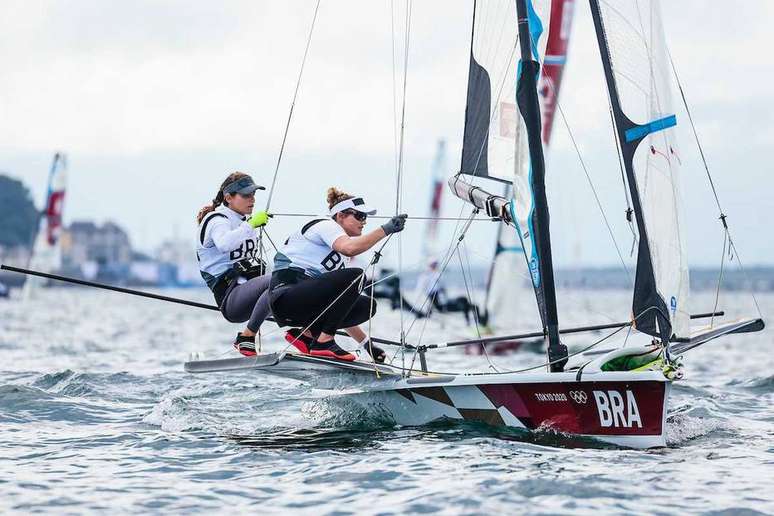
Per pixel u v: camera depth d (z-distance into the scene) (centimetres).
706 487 1927
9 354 5981
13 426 2741
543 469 2061
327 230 2533
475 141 2645
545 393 2372
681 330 2327
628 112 2378
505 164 2588
